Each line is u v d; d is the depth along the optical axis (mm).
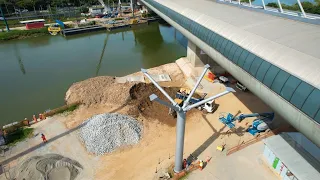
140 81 44375
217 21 28844
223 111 35000
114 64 58125
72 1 133250
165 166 25781
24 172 24359
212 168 24891
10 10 117125
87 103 37188
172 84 44688
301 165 21734
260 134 29719
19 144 29250
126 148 28656
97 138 28781
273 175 23922
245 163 25359
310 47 16828
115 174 25219
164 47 70188
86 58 62594
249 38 21453
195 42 35812
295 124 15703
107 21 98562
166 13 50062
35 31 84812
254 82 19594
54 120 33906
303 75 14508
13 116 37375
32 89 46188
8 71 55188
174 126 32500
